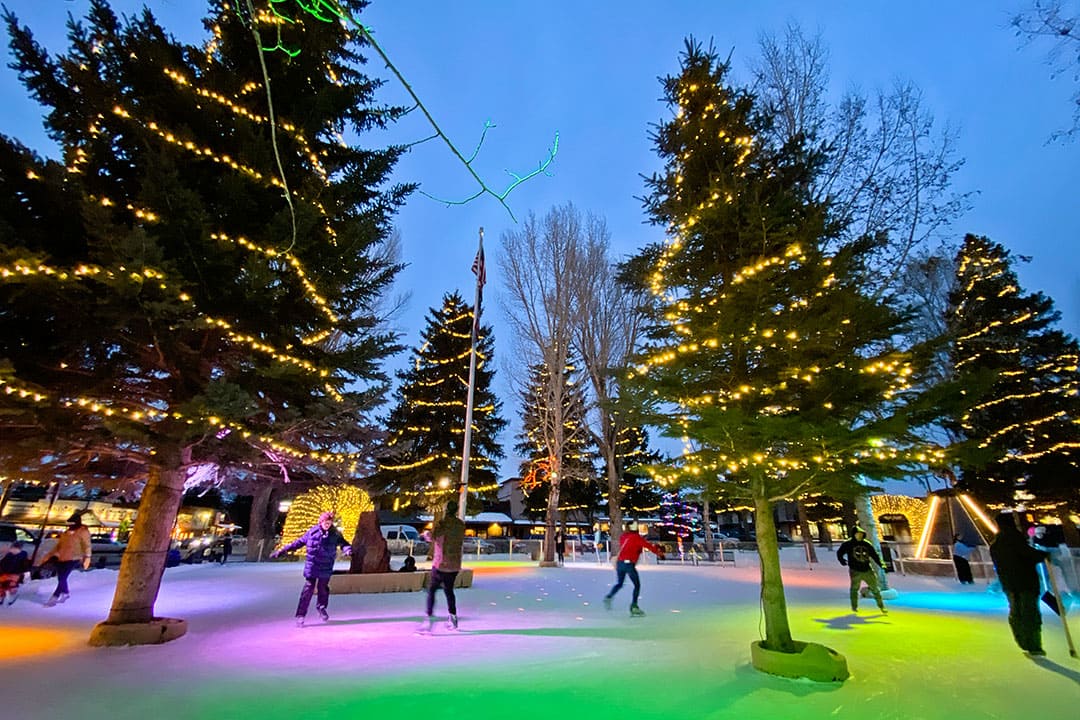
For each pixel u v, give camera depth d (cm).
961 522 1709
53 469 773
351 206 955
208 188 821
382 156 976
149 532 692
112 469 851
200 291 747
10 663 528
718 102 901
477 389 2855
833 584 1381
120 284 577
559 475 2338
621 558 898
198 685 453
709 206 716
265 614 848
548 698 418
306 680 468
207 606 933
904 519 2995
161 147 742
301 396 866
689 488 657
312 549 783
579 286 2703
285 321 875
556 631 699
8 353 696
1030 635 582
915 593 1181
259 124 878
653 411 661
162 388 841
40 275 571
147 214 673
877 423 499
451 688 443
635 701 412
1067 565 1013
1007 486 1881
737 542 3725
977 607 955
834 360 635
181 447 720
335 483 1009
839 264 679
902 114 1410
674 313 722
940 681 476
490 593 1136
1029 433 1889
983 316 2019
